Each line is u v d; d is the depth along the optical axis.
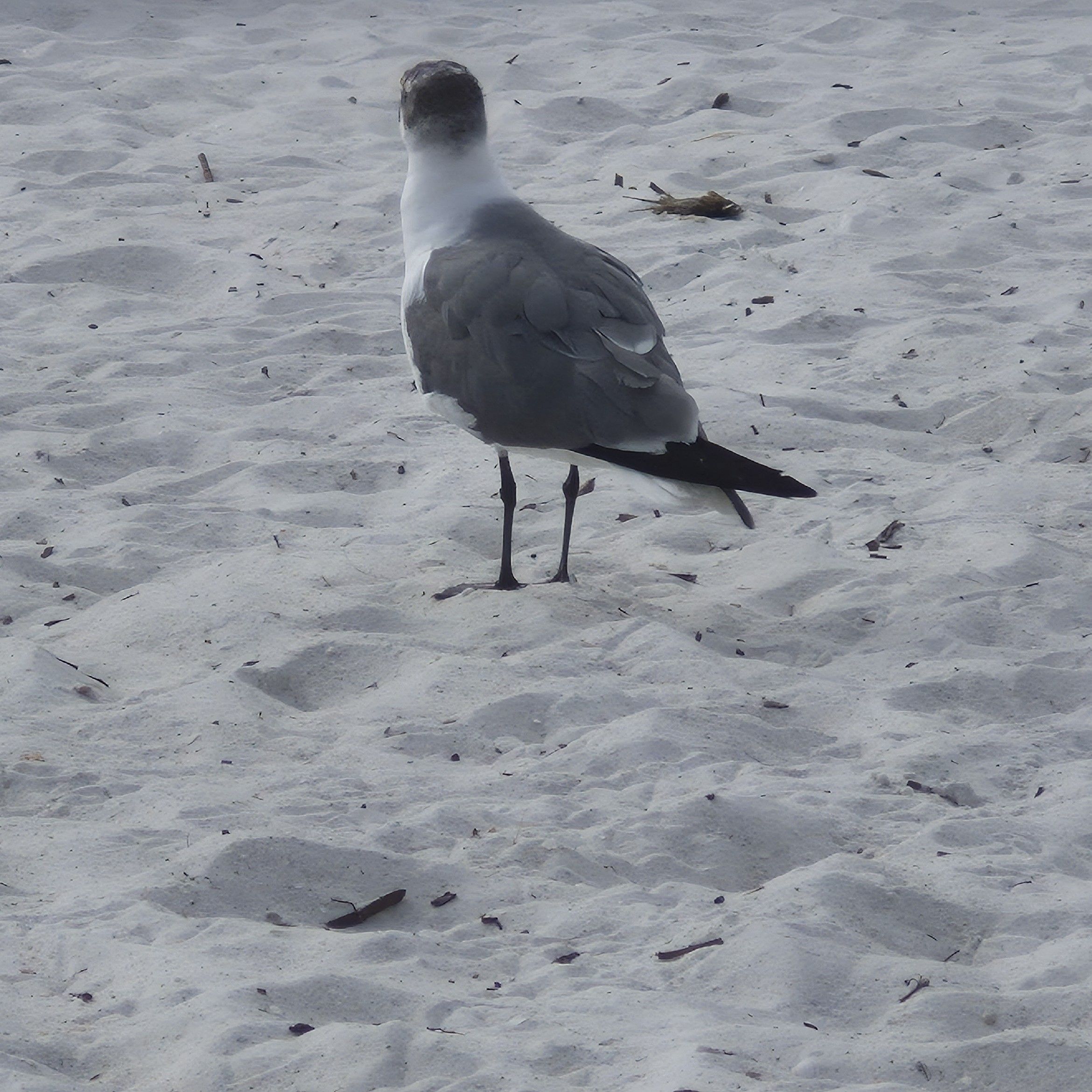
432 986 6.55
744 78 24.45
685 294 16.92
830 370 14.86
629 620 10.20
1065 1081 5.96
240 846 7.45
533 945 6.97
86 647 10.02
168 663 9.80
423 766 8.59
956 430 13.78
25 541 11.64
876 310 16.23
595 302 10.01
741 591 10.96
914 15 28.75
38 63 25.05
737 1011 6.43
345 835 7.74
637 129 22.36
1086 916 7.14
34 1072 5.85
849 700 9.41
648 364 9.80
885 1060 6.05
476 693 9.30
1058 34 27.22
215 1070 5.89
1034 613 10.44
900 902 7.29
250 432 13.56
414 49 25.98
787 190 20.06
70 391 14.36
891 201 19.23
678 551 11.64
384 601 10.66
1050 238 18.14
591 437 9.77
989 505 12.18
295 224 18.86
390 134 22.48
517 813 8.04
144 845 7.61
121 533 11.61
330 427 13.84
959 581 10.84
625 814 8.05
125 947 6.71
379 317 16.27
